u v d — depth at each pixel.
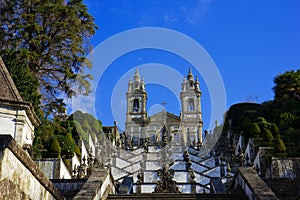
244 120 35.09
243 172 15.18
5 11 25.59
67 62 26.44
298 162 19.67
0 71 19.66
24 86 22.55
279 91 38.91
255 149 27.89
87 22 27.44
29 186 10.00
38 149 23.70
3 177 8.55
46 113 25.72
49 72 26.47
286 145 26.59
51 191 11.50
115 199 14.80
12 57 23.42
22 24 25.34
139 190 24.52
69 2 27.25
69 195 15.72
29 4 26.09
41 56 25.89
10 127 18.25
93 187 13.59
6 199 8.71
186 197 14.62
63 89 26.28
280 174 19.50
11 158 8.95
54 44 26.33
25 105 18.73
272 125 31.08
